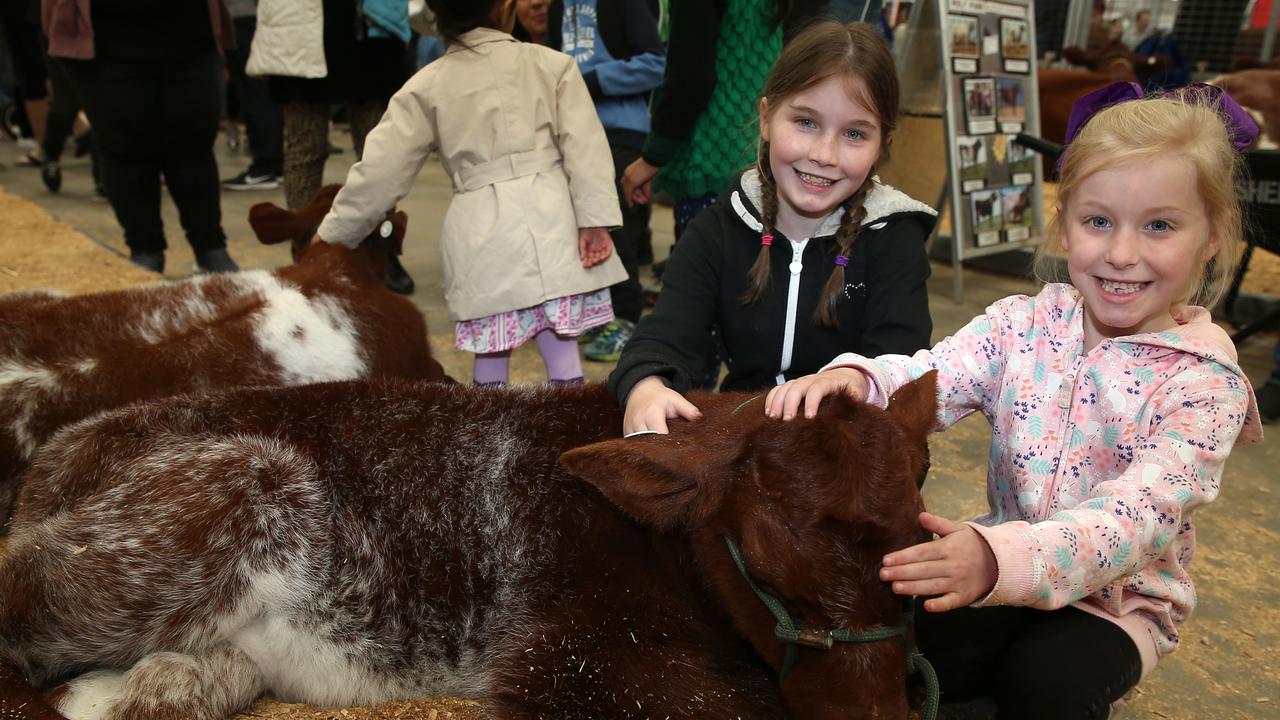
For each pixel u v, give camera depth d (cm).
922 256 280
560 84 399
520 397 269
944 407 245
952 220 677
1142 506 196
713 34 401
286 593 247
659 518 204
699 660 224
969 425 473
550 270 388
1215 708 267
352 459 259
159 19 555
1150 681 278
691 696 218
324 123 596
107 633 240
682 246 298
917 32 721
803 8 410
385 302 408
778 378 296
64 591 238
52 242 727
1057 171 249
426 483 257
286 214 449
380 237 438
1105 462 223
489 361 416
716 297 294
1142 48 1234
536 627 235
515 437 260
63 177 1077
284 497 246
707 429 218
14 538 258
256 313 370
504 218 387
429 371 423
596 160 397
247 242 787
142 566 237
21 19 1059
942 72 671
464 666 253
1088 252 210
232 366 353
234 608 244
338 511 253
